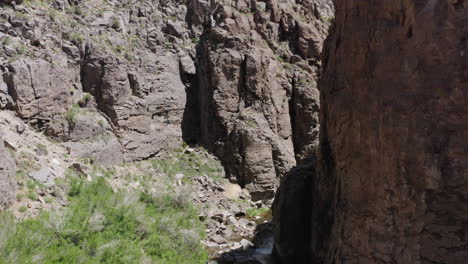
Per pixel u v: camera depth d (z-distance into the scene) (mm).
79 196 16219
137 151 22766
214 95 25625
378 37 8117
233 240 18125
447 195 6809
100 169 19812
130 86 23469
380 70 7941
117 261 12750
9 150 15703
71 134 19906
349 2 9578
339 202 10141
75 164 18219
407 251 7340
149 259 13773
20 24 20453
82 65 22094
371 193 8211
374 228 8133
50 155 17797
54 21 22062
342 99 9422
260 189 24375
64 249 11961
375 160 8062
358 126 8617
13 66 18516
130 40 25438
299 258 12805
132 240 14461
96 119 21219
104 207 15234
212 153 25562
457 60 6695
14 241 11078
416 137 7105
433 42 6914
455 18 6723
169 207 18469
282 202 13297
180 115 26016
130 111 22844
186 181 23031
